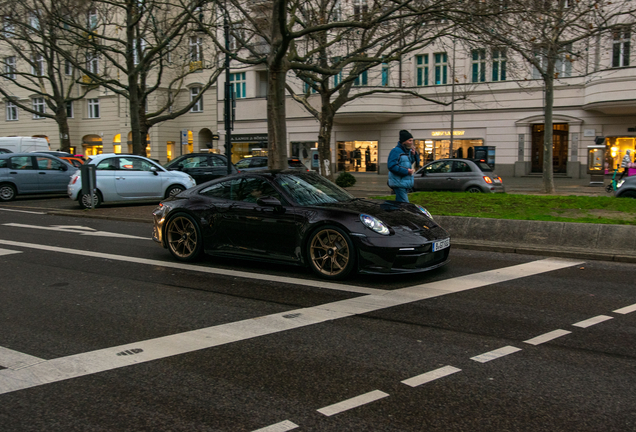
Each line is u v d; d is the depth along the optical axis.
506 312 5.34
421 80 32.09
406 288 6.31
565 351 4.27
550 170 18.66
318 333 4.73
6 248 9.10
